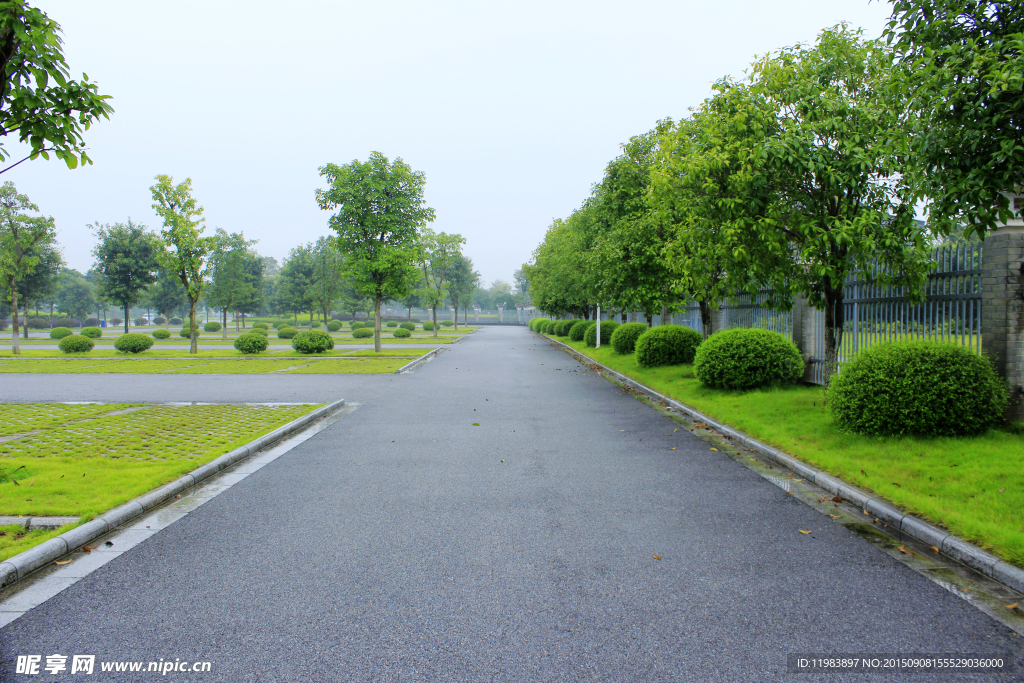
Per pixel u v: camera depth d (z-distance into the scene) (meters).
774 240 7.47
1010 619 2.90
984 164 4.14
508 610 2.99
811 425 7.01
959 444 5.52
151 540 3.99
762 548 3.80
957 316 6.86
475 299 89.19
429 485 5.30
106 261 35.62
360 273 22.97
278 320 72.19
